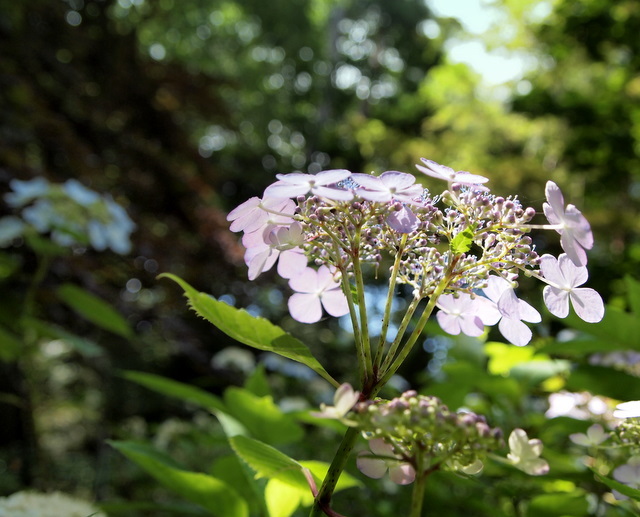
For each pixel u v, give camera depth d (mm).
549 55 13102
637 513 1427
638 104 11477
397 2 26703
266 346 1188
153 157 7945
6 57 7730
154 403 10383
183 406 10633
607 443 1711
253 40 20391
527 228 1151
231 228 1282
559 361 2352
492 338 3004
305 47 21984
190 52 18547
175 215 7859
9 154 6027
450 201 1211
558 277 1145
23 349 3461
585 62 12625
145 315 6938
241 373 7387
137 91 8414
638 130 11492
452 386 2354
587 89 12891
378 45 26984
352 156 21594
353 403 988
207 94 8938
